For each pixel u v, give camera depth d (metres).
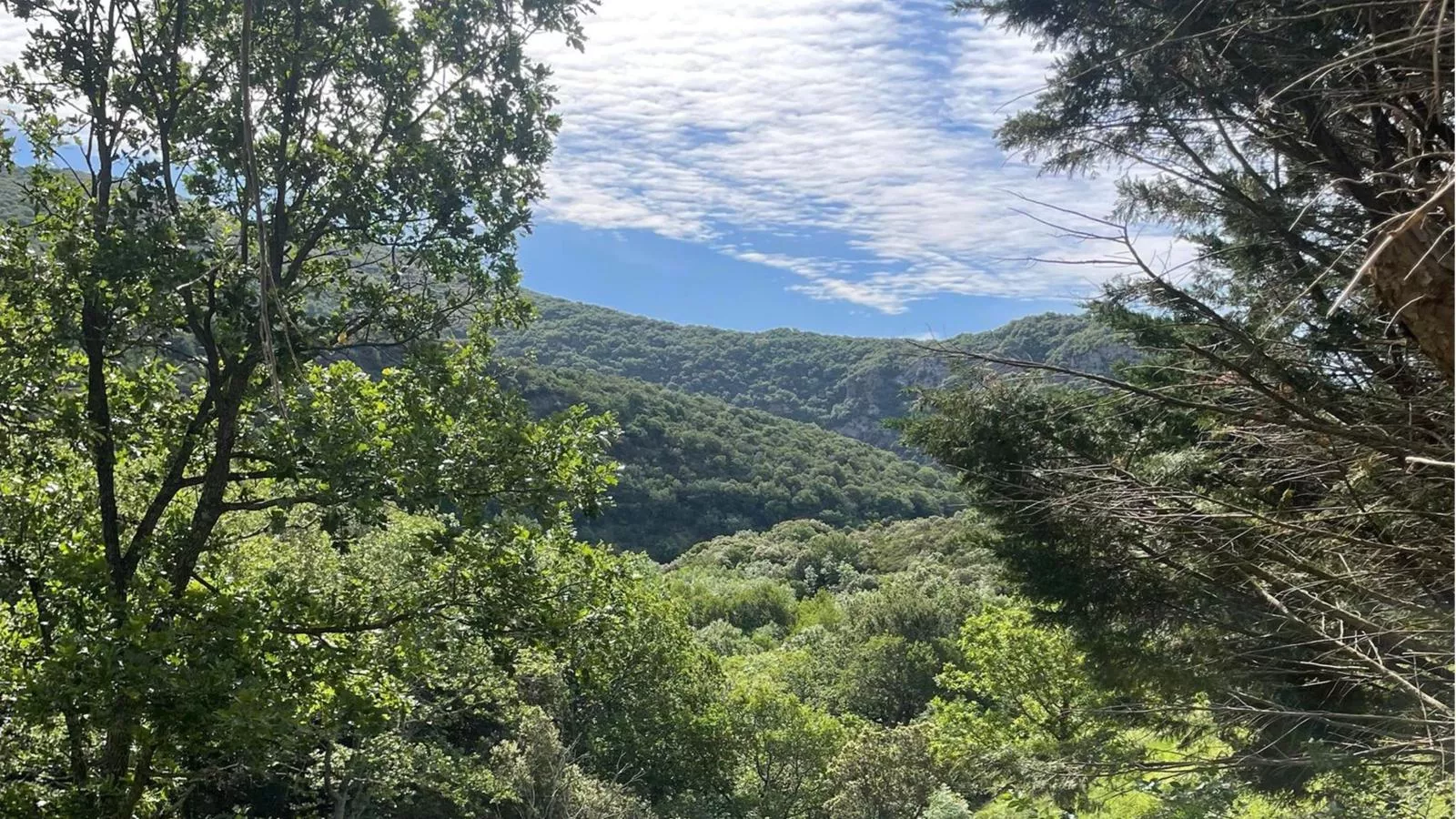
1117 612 7.12
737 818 23.09
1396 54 2.71
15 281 6.71
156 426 8.17
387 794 14.23
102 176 7.14
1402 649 5.23
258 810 15.28
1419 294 3.76
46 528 7.27
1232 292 6.00
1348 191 5.09
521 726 18.62
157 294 6.31
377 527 7.25
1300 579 5.79
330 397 7.36
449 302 8.29
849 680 37.69
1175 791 9.41
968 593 39.75
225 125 7.10
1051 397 6.64
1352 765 5.97
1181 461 6.17
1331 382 5.34
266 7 7.00
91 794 6.70
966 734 15.67
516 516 7.70
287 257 7.98
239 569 9.98
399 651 7.90
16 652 6.89
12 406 6.33
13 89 6.94
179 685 5.84
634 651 21.73
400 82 7.48
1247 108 5.51
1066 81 6.07
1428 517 4.69
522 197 8.21
